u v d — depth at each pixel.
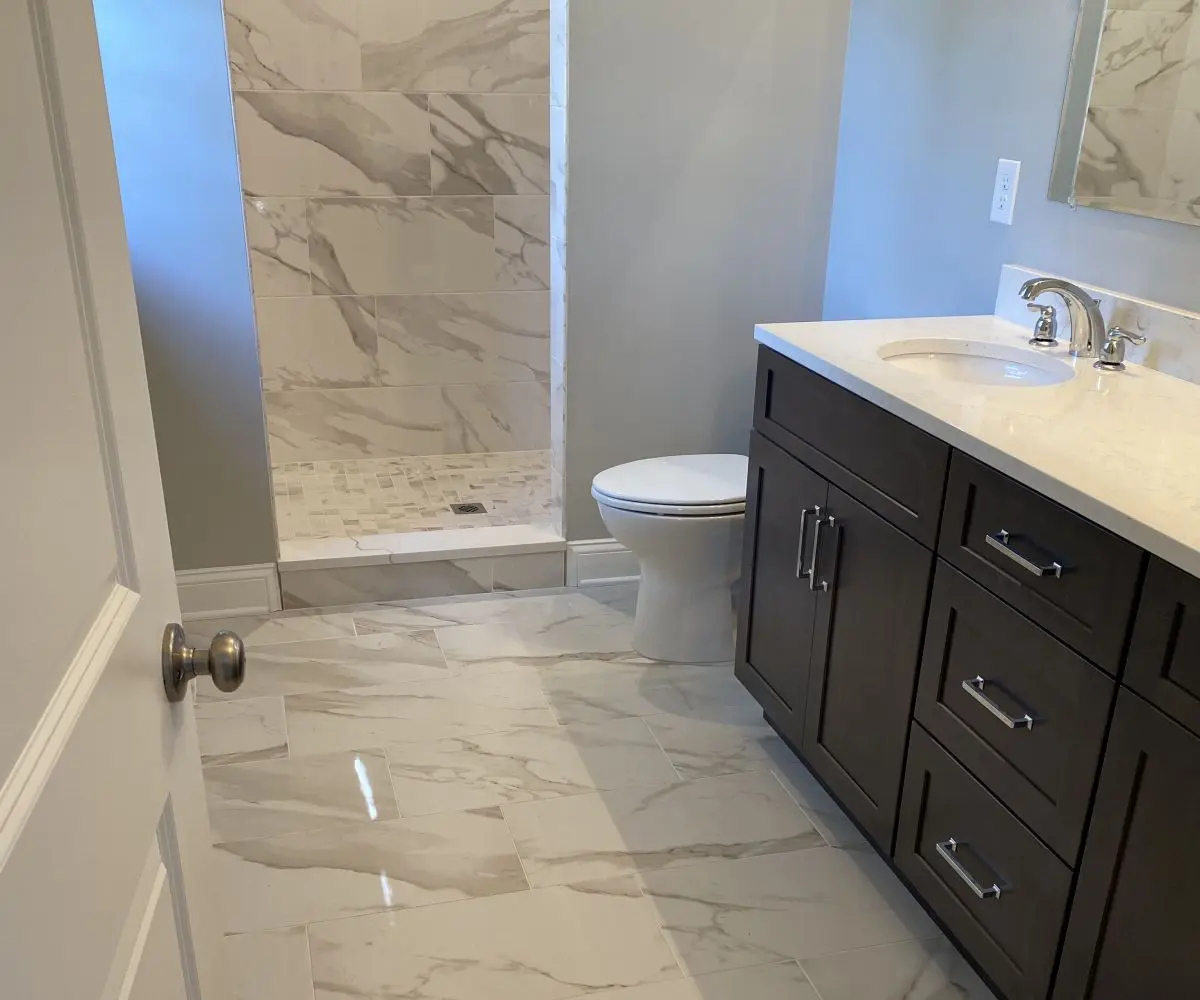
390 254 3.74
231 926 1.88
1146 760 1.31
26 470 0.62
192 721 1.01
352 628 2.88
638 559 2.87
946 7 2.42
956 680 1.69
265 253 3.64
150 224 2.58
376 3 3.45
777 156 2.90
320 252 3.68
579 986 1.77
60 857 0.64
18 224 0.63
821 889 2.01
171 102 2.50
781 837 2.14
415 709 2.52
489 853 2.07
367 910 1.92
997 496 1.55
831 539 2.03
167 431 2.74
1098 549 1.36
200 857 1.01
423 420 3.98
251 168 3.54
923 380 1.85
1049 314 2.11
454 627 2.90
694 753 2.39
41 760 0.61
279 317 3.72
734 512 2.55
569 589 3.14
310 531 3.35
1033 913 1.54
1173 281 1.91
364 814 2.16
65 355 0.70
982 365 2.17
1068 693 1.43
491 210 3.78
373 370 3.87
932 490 1.71
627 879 2.01
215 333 2.69
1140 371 1.94
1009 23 2.22
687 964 1.82
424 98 3.59
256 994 1.74
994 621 1.58
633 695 2.60
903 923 1.93
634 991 1.77
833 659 2.06
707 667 2.73
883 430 1.83
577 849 2.09
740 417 3.13
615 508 2.58
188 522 2.83
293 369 3.80
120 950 0.75
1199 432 1.62
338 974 1.78
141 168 2.53
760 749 2.41
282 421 3.85
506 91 3.65
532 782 2.28
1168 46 1.85
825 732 2.13
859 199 2.85
